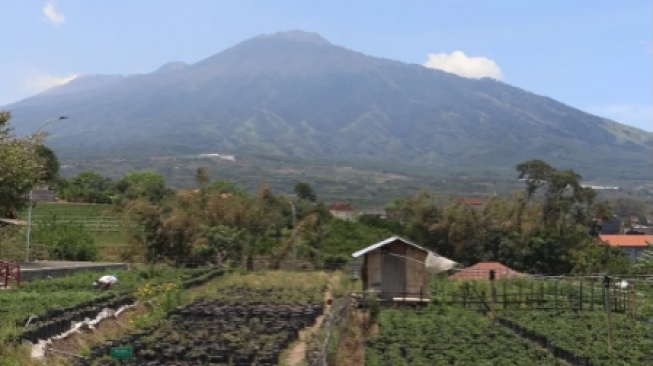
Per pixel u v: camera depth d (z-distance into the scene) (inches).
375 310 1363.2
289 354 1033.5
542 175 3088.1
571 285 1710.1
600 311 1456.7
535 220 2910.9
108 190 4803.2
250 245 2598.4
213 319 1264.8
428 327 1235.9
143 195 3312.0
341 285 1852.9
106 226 3486.7
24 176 1931.6
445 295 1657.2
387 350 1045.8
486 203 3157.0
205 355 955.3
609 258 2687.0
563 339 1111.0
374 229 3120.1
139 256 2472.9
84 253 2426.2
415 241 3009.4
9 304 1206.9
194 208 2642.7
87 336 1088.8
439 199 3358.8
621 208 6633.9
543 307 1513.3
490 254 2888.8
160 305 1403.8
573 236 2881.4
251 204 2765.7
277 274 2138.3
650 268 2379.4
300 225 2824.8
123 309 1323.8
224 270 2192.4
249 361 957.8
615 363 941.2
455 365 940.6
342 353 1058.7
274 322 1238.3
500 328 1246.9
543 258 2819.9
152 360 942.4
